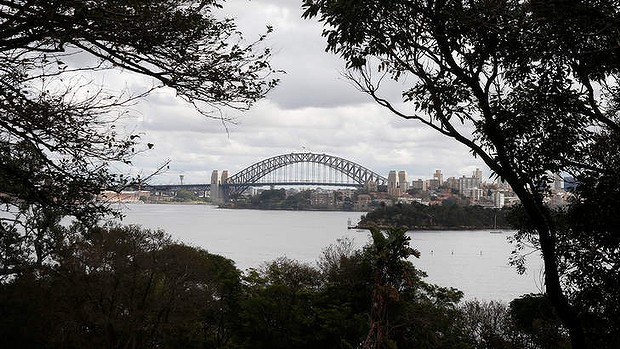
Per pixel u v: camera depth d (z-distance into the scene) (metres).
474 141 9.23
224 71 6.39
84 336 30.55
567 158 9.49
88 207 6.57
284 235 123.88
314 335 31.19
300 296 32.81
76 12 5.53
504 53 8.52
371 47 8.76
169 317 30.45
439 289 33.44
